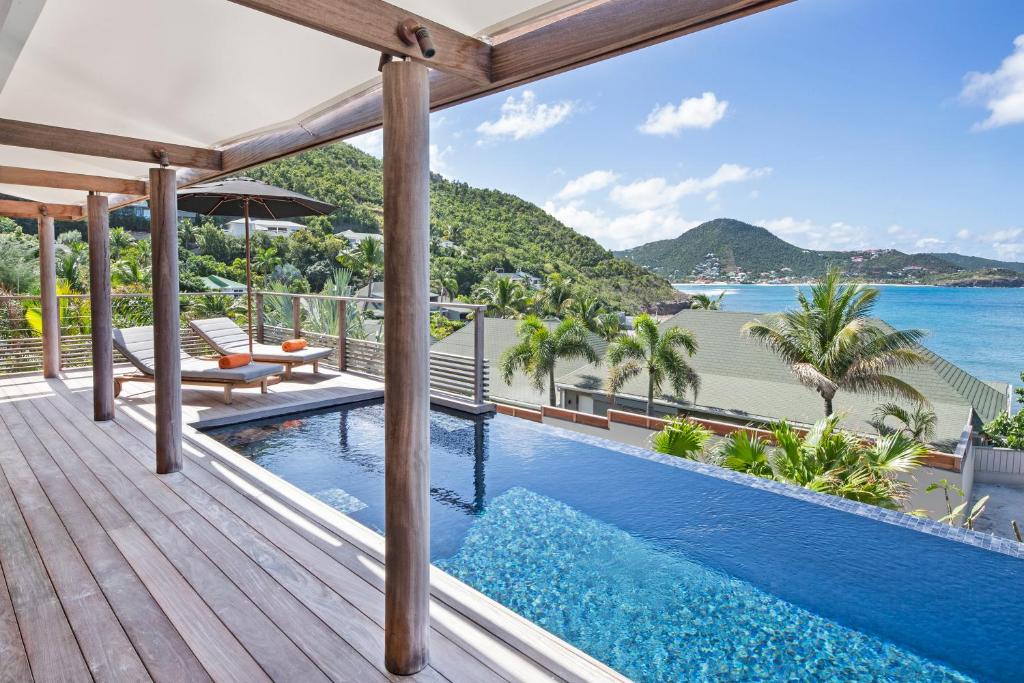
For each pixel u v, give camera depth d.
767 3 1.68
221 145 4.25
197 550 2.95
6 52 2.72
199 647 2.19
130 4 2.30
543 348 29.94
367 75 2.85
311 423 5.94
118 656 2.14
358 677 2.04
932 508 13.45
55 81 3.09
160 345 4.02
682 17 1.79
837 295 23.56
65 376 7.57
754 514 4.05
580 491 4.43
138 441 4.83
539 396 32.31
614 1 1.96
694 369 27.22
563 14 2.10
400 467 2.04
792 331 24.33
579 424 14.68
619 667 2.56
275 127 3.74
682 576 3.27
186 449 4.64
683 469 4.89
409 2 2.04
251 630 2.29
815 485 7.40
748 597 3.09
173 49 2.68
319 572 2.74
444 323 41.38
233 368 6.23
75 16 2.39
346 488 4.33
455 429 5.93
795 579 3.26
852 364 22.77
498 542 3.64
